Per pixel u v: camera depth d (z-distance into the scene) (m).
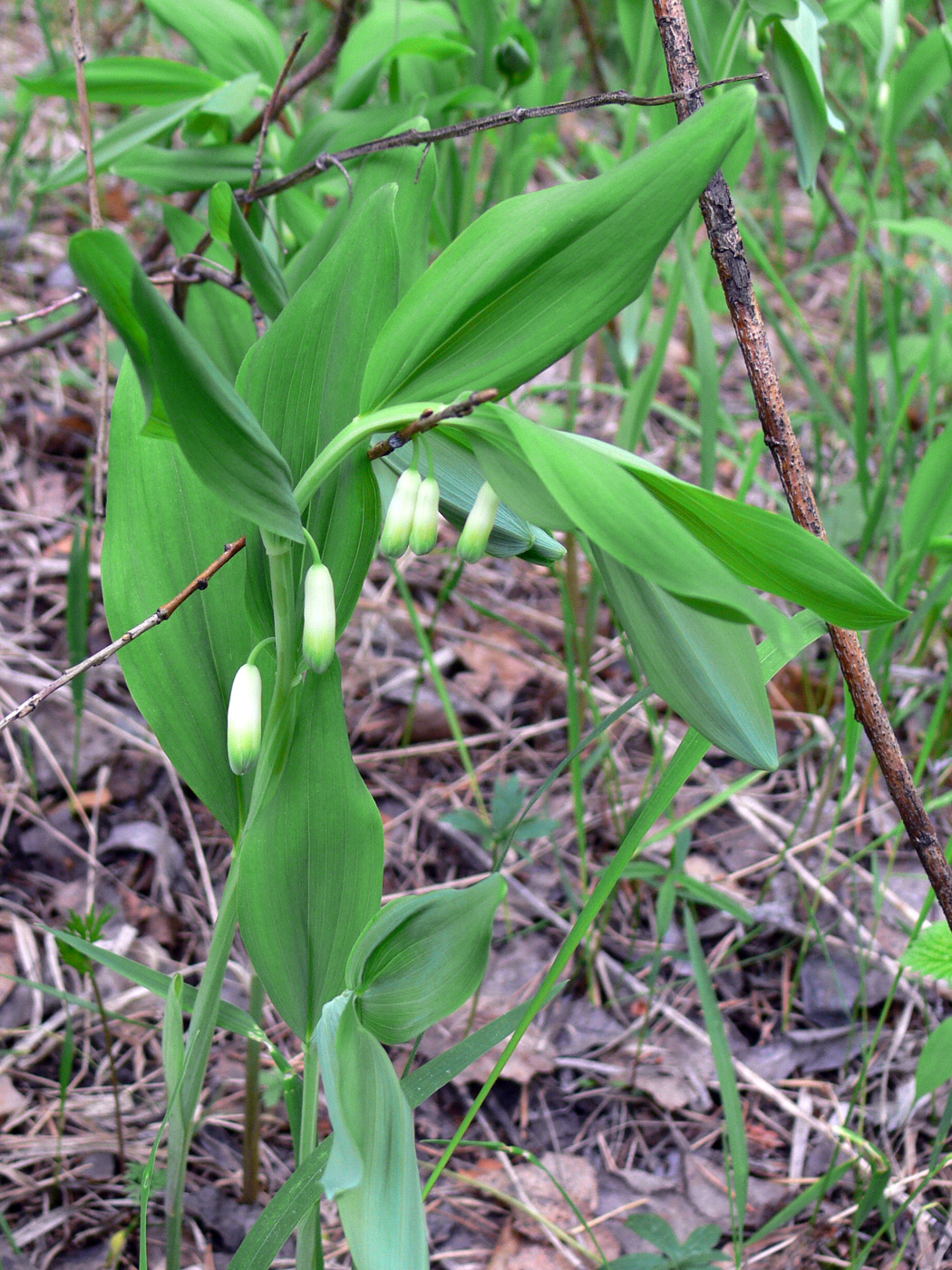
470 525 0.43
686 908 0.62
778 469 0.49
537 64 0.87
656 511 0.39
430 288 0.41
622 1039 0.73
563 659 1.02
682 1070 0.71
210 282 0.69
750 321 0.47
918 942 0.56
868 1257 0.61
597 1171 0.65
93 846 0.77
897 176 1.07
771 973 0.78
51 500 1.06
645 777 0.91
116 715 0.87
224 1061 0.68
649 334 1.19
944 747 0.90
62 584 0.99
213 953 0.48
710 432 0.77
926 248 1.46
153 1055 0.68
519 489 0.41
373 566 1.07
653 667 0.42
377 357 0.42
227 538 0.49
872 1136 0.67
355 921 0.49
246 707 0.44
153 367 0.38
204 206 1.06
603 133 1.83
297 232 0.68
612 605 0.42
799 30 0.55
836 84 1.44
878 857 0.85
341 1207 0.40
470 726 0.96
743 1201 0.57
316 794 0.47
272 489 0.41
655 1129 0.68
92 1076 0.66
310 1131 0.49
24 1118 0.62
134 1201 0.60
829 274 1.66
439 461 0.46
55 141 1.53
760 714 0.42
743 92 0.40
